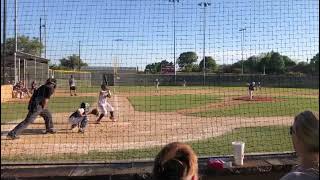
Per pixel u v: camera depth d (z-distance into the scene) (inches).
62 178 211.2
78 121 523.5
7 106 875.4
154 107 916.6
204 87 1307.8
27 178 209.2
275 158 243.0
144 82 1259.8
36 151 390.6
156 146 420.5
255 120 650.2
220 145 420.8
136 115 741.3
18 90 1088.8
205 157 249.1
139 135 499.8
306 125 112.4
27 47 1093.1
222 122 628.1
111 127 573.9
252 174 220.4
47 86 494.9
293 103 908.6
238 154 227.1
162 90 1391.5
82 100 1123.9
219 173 219.1
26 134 501.7
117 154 373.4
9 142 445.1
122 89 1248.2
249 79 986.7
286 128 537.6
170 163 100.3
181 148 103.7
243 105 967.0
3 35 223.0
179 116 724.0
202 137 479.8
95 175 211.2
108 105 639.8
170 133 514.9
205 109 869.8
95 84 1567.4
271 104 970.1
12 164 233.1
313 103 877.8
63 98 1207.6
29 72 1272.1
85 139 469.7
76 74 1683.1
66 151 392.2
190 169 100.8
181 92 1364.4
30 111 484.4
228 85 1196.5
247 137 475.2
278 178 222.4
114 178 211.3
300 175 114.2
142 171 217.5
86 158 353.1
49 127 514.0
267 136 478.0
